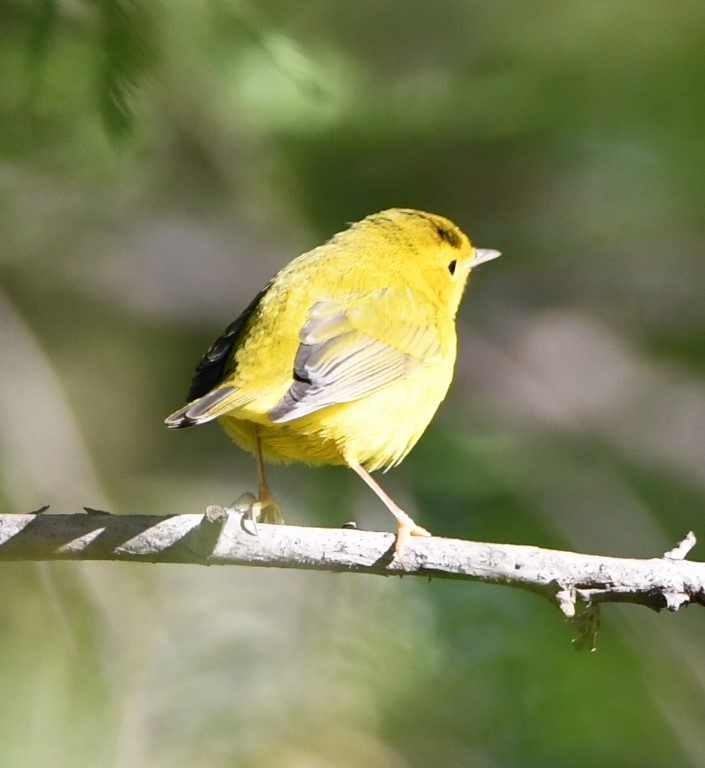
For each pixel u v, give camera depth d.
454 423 14.89
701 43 15.05
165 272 16.55
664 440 16.06
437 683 12.18
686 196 15.80
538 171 15.94
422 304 10.58
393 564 8.30
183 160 15.50
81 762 10.77
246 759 10.96
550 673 12.91
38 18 10.40
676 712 13.22
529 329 16.66
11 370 14.58
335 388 9.51
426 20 15.66
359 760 11.30
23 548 8.35
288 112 14.28
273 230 15.70
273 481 14.67
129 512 14.60
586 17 15.13
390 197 15.52
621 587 8.12
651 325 16.88
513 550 8.25
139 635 11.59
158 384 16.31
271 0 14.47
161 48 11.55
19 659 11.23
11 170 14.34
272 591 11.93
